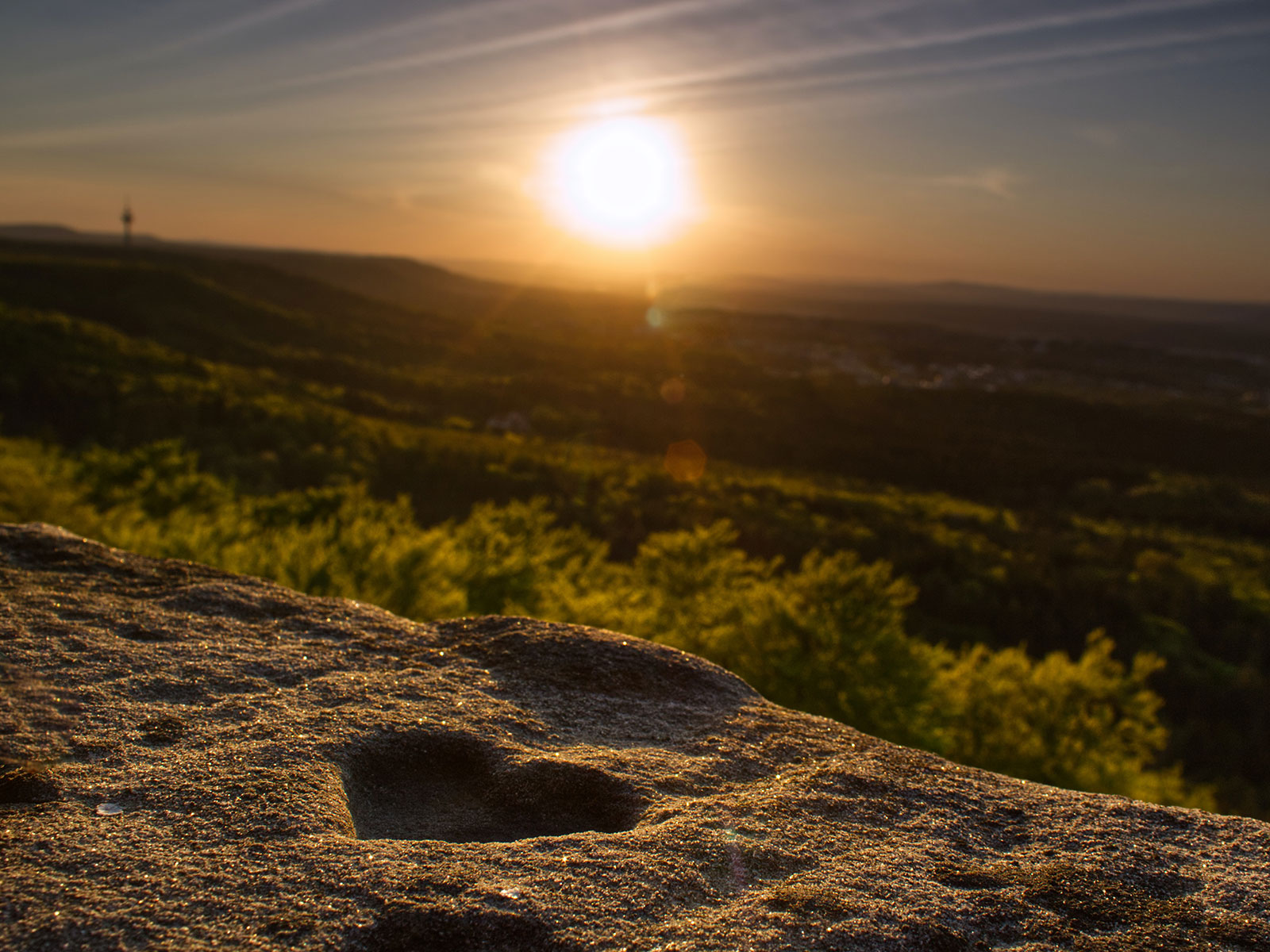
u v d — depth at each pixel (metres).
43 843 1.08
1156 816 1.41
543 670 1.91
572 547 19.17
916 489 94.75
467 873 1.07
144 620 2.00
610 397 106.75
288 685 1.73
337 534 14.34
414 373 124.19
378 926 0.94
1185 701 39.53
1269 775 34.00
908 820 1.37
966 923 1.05
